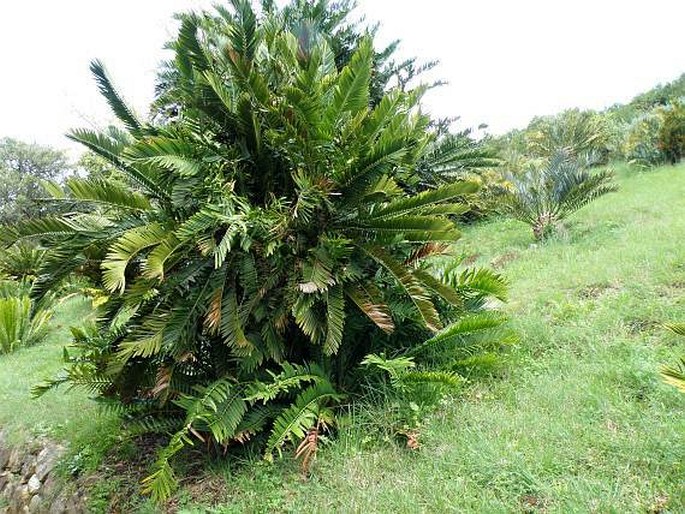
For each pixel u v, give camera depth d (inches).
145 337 119.4
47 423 194.7
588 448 100.5
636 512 82.4
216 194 122.4
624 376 122.0
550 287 191.2
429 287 138.8
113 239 130.7
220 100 129.0
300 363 145.2
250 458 127.4
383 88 270.7
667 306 151.5
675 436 96.4
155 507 120.1
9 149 1034.7
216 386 123.0
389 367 124.3
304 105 124.0
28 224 128.3
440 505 94.3
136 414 145.4
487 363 137.1
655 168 433.1
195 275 126.3
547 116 602.5
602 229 260.1
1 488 185.0
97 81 143.3
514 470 97.7
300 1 241.1
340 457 117.0
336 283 126.9
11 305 321.7
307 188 121.5
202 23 143.3
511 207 281.9
